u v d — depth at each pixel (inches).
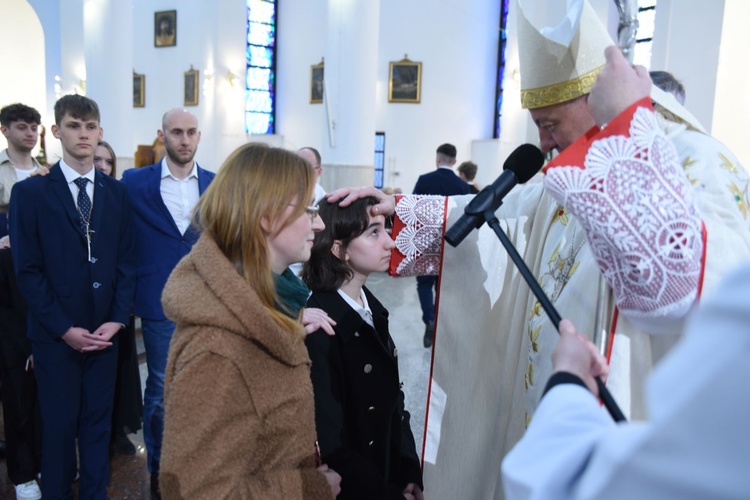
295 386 40.3
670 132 44.3
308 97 598.5
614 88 35.7
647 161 33.8
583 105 44.3
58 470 85.7
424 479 65.2
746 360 14.1
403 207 64.4
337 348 53.1
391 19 580.4
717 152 42.3
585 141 36.0
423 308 180.5
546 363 48.6
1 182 117.6
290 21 598.9
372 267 56.3
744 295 14.7
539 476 20.6
